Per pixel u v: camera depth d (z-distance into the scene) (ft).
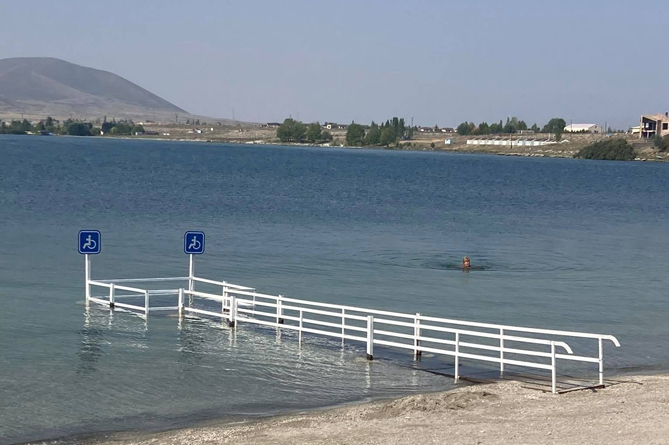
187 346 73.15
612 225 209.26
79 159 452.35
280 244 149.38
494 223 204.33
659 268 132.26
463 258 137.59
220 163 478.59
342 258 133.90
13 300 91.97
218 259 129.18
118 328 79.61
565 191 339.77
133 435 50.31
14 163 386.73
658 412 50.14
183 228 169.48
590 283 115.14
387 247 150.00
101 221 176.65
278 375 64.49
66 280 106.22
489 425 48.08
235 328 80.53
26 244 137.80
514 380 62.95
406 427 48.34
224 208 216.33
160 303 93.09
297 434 47.83
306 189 301.63
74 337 75.77
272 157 592.19
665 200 309.22
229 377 63.77
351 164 524.52
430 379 63.77
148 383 61.87
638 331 83.71
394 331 82.12
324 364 68.03
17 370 64.75
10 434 50.55
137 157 510.17
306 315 89.92
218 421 53.01
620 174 481.05
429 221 203.41
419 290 106.01
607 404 52.90
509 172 478.18
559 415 50.16
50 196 232.32
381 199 269.44
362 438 46.16
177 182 311.06
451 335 80.74
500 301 99.50
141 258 127.44
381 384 62.23
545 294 105.19
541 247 157.89
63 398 57.98
